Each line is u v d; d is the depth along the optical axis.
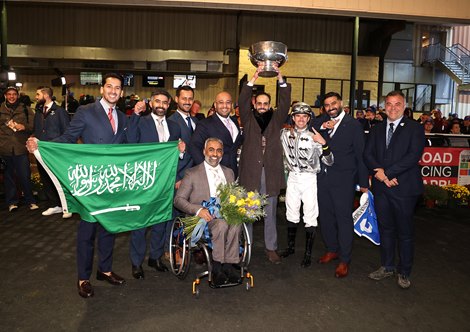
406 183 4.27
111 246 4.17
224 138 4.65
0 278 4.27
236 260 3.99
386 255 4.51
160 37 17.25
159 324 3.40
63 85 8.62
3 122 6.86
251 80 4.63
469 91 18.73
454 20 10.86
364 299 4.01
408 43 18.05
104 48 16.66
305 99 17.09
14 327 3.30
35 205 7.18
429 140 8.50
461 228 6.80
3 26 10.75
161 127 4.47
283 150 4.95
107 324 3.38
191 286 4.20
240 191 4.05
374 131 4.54
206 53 16.73
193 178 4.22
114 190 3.90
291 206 5.02
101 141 3.87
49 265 4.66
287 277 4.52
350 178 4.67
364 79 17.47
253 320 3.52
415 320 3.60
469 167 8.64
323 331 3.37
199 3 9.81
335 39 17.20
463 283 4.49
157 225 4.48
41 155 3.59
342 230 4.63
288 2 9.86
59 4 16.83
